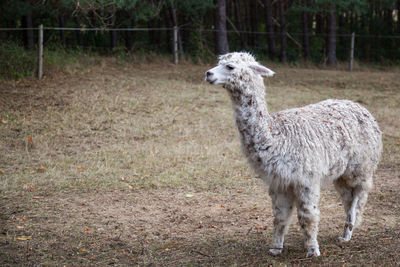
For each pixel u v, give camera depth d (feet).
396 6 82.89
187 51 69.41
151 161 25.77
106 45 69.87
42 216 18.28
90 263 14.57
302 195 14.25
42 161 25.66
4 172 23.54
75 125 32.60
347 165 15.74
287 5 82.17
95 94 40.19
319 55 77.15
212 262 14.64
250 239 16.48
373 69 67.51
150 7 53.31
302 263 14.28
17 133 30.42
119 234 16.88
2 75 42.80
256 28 77.00
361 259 14.44
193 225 17.83
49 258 14.83
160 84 46.26
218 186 22.41
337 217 18.72
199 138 30.94
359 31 84.12
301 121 14.52
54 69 46.29
